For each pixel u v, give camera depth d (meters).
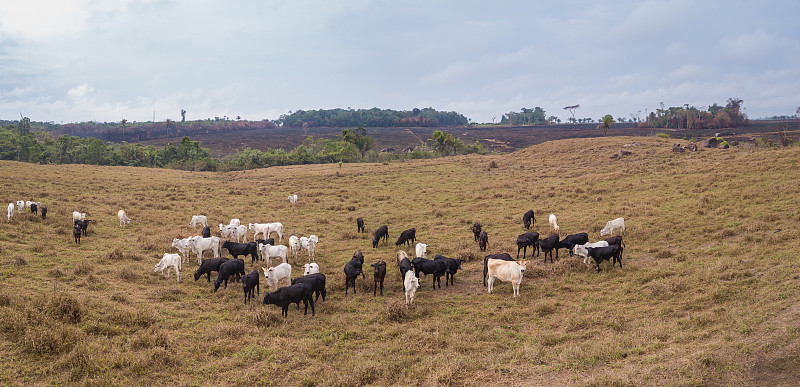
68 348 10.29
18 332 10.65
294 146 163.00
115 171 53.88
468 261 19.81
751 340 9.55
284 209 34.25
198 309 13.95
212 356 10.83
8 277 15.11
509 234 24.41
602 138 62.97
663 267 16.23
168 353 10.45
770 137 106.62
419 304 14.62
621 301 13.69
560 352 10.42
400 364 10.34
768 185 26.70
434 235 25.25
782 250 15.83
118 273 16.53
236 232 23.30
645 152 49.19
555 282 16.00
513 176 46.16
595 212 27.66
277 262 20.05
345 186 44.91
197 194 39.94
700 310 12.10
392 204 35.72
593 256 17.20
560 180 41.06
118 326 11.87
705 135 133.00
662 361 9.32
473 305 14.39
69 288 14.58
